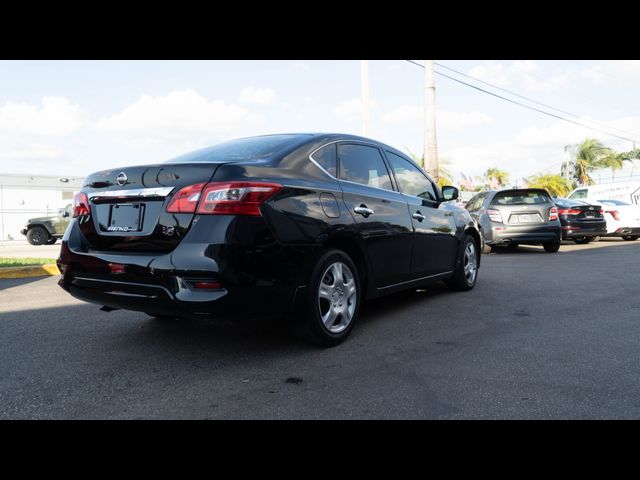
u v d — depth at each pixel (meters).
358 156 4.29
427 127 15.66
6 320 4.61
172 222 3.10
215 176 3.09
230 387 2.92
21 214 23.12
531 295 5.75
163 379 3.06
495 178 38.62
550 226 10.77
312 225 3.45
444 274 5.45
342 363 3.34
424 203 5.05
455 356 3.48
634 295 5.71
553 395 2.77
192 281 2.97
